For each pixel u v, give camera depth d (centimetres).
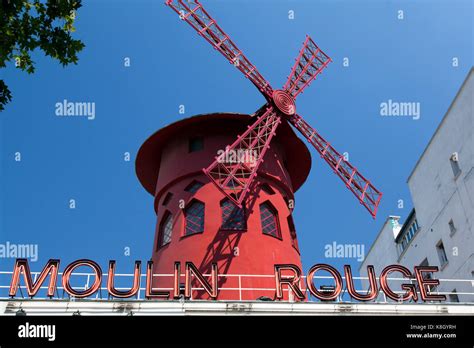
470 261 2225
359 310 1361
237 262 1681
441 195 2478
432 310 1383
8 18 1022
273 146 2059
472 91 2206
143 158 2111
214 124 2022
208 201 1825
